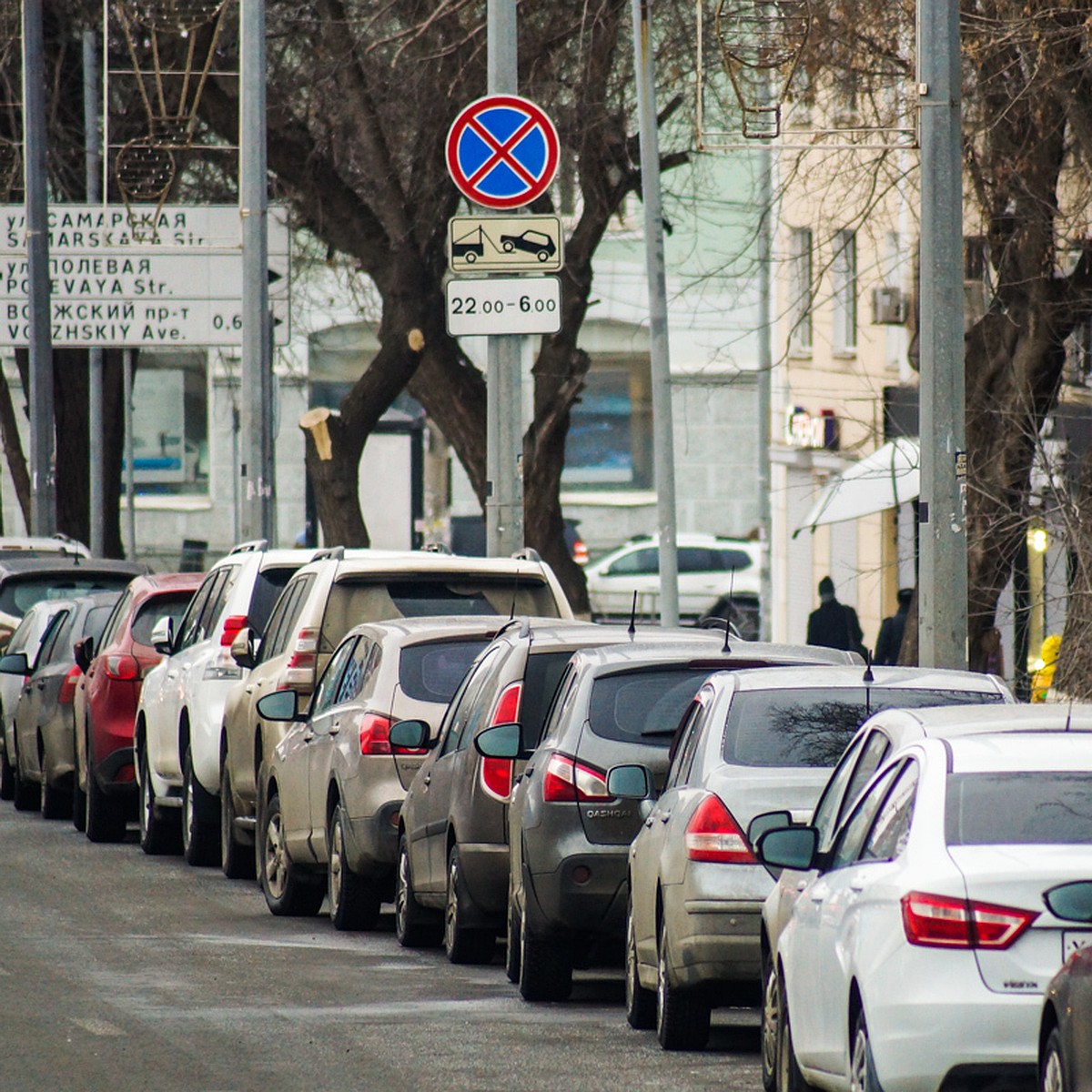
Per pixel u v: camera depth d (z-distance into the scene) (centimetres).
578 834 4228
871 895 2772
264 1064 3609
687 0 9594
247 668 6512
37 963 4741
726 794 3659
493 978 4666
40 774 8481
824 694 3806
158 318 11462
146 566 10269
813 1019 3005
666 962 3747
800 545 16338
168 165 11394
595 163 10556
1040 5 6750
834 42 7331
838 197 9338
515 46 7294
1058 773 2814
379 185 10506
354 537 11100
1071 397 8950
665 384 10412
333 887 5419
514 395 7331
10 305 11956
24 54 11638
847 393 15212
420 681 5247
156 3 10569
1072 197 7919
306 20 10756
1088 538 6812
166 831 7119
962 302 5369
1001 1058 2598
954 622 5303
